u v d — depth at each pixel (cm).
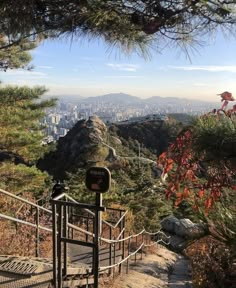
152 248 1139
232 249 197
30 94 1295
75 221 1091
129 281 695
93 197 1495
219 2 231
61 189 497
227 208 195
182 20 250
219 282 564
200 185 198
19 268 467
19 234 777
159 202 1633
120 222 841
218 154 175
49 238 846
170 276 859
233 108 185
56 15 266
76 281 516
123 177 2038
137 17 250
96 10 251
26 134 1335
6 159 1345
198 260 681
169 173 210
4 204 881
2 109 1264
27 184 1327
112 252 725
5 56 1047
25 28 272
